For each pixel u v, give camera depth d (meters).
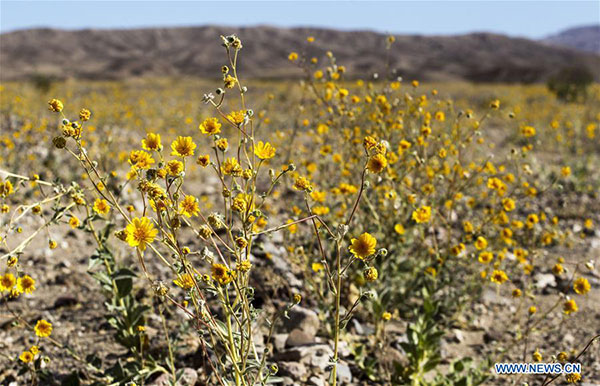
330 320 3.62
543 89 25.92
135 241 1.95
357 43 105.75
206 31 111.00
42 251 4.75
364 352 3.33
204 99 2.21
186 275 2.11
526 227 5.10
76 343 3.44
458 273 4.29
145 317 3.51
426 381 3.10
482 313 4.07
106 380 2.80
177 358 3.16
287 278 3.96
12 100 12.47
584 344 3.64
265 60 92.44
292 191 5.94
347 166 4.45
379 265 3.71
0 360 3.23
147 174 2.05
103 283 2.88
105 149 5.38
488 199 6.10
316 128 5.09
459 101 17.34
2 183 2.55
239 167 2.18
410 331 3.06
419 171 4.23
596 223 6.04
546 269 4.80
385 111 4.28
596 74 26.88
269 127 8.51
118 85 32.19
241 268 2.08
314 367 3.07
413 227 4.15
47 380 2.88
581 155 9.20
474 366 3.37
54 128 7.94
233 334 2.22
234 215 5.37
